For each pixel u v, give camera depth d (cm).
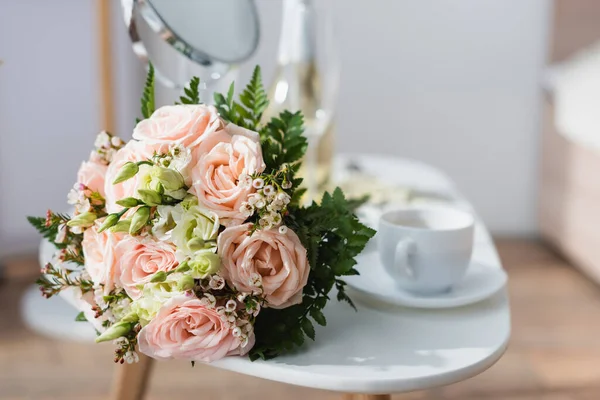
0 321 173
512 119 241
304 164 115
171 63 94
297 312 73
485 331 75
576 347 159
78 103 215
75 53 212
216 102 79
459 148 243
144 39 92
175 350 69
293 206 74
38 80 207
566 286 199
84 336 164
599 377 145
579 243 202
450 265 79
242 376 146
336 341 74
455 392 140
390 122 240
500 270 87
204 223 69
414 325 77
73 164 218
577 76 200
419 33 235
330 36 111
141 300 69
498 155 244
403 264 79
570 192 208
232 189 69
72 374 145
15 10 200
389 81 238
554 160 222
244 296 69
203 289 69
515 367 150
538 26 236
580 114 189
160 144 71
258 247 69
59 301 182
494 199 246
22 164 210
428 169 150
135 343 69
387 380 67
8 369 147
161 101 225
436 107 240
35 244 218
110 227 69
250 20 100
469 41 237
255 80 80
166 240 69
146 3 88
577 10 226
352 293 84
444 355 71
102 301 71
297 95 110
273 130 77
